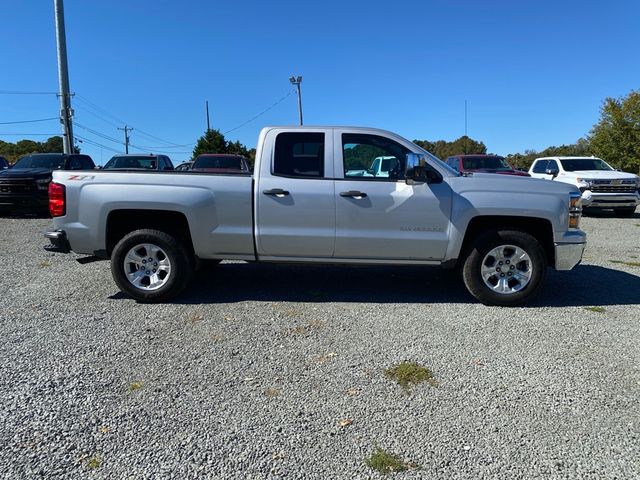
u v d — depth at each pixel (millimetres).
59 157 14453
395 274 6832
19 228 11234
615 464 2654
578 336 4461
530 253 5234
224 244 5387
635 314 5094
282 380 3584
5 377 3592
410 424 3023
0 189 12492
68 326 4656
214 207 5305
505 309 5258
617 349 4168
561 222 5242
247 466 2621
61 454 2707
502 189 5258
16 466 2600
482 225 5492
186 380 3574
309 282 6355
